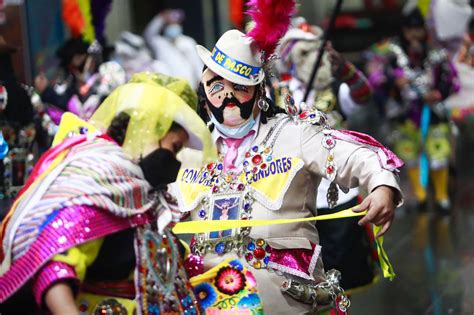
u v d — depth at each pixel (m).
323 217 10.67
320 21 43.75
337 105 17.86
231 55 10.96
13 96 16.11
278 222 10.66
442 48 28.62
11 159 16.16
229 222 10.69
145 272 8.66
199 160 9.47
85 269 8.28
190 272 10.71
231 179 11.08
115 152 8.59
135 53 30.84
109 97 8.98
